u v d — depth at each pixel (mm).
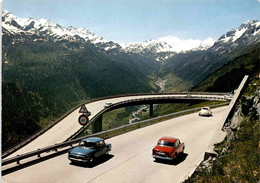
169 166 16766
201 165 15562
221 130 22422
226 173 11508
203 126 32781
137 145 22562
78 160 15805
